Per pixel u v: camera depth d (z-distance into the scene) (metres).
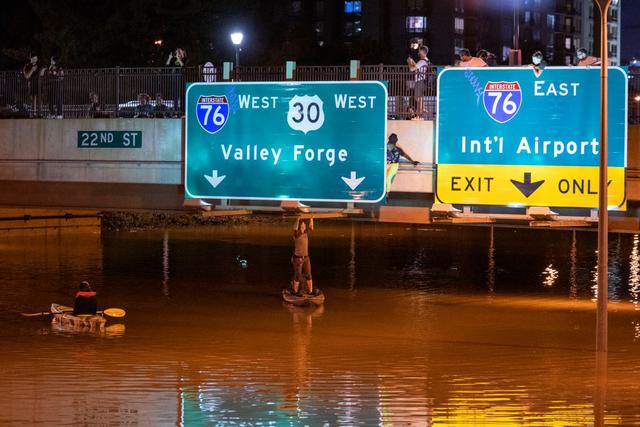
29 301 62.53
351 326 54.19
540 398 36.62
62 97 59.69
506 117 46.88
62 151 57.28
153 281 73.56
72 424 32.66
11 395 36.62
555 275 82.06
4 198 58.53
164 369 41.75
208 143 51.19
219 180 51.12
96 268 80.75
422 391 37.81
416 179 50.41
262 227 127.12
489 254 100.25
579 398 36.62
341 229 130.75
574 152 46.25
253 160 50.56
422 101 51.59
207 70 56.56
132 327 53.16
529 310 61.06
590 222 47.69
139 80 58.44
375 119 48.97
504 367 42.75
